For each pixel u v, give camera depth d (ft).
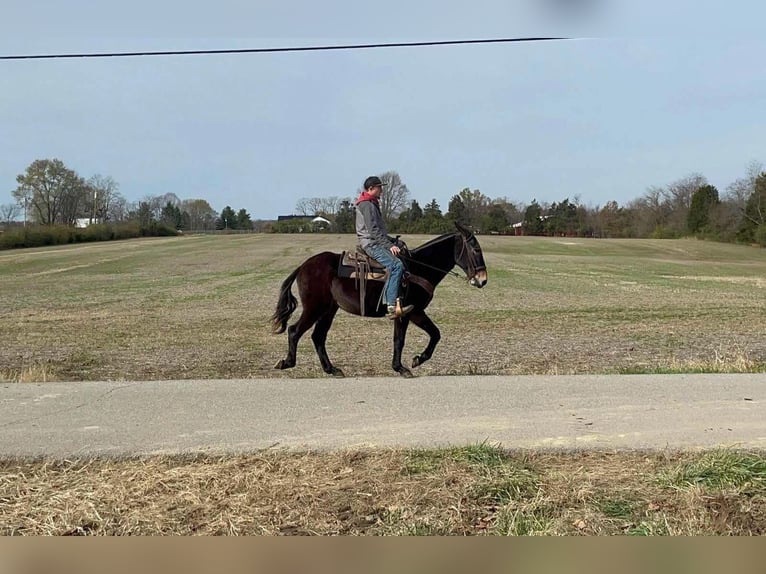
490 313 77.92
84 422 24.71
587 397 27.99
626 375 32.53
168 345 54.13
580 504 17.69
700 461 19.81
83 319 73.41
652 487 18.67
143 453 21.40
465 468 19.84
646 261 204.85
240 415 25.46
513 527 16.33
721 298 98.12
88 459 20.97
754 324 67.56
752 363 37.37
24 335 60.54
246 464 20.43
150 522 16.83
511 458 20.83
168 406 26.84
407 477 19.33
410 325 65.82
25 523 16.87
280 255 208.85
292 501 17.90
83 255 213.46
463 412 25.76
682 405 26.66
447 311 79.97
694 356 46.98
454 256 31.96
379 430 23.45
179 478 19.47
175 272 150.71
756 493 18.15
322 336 33.14
